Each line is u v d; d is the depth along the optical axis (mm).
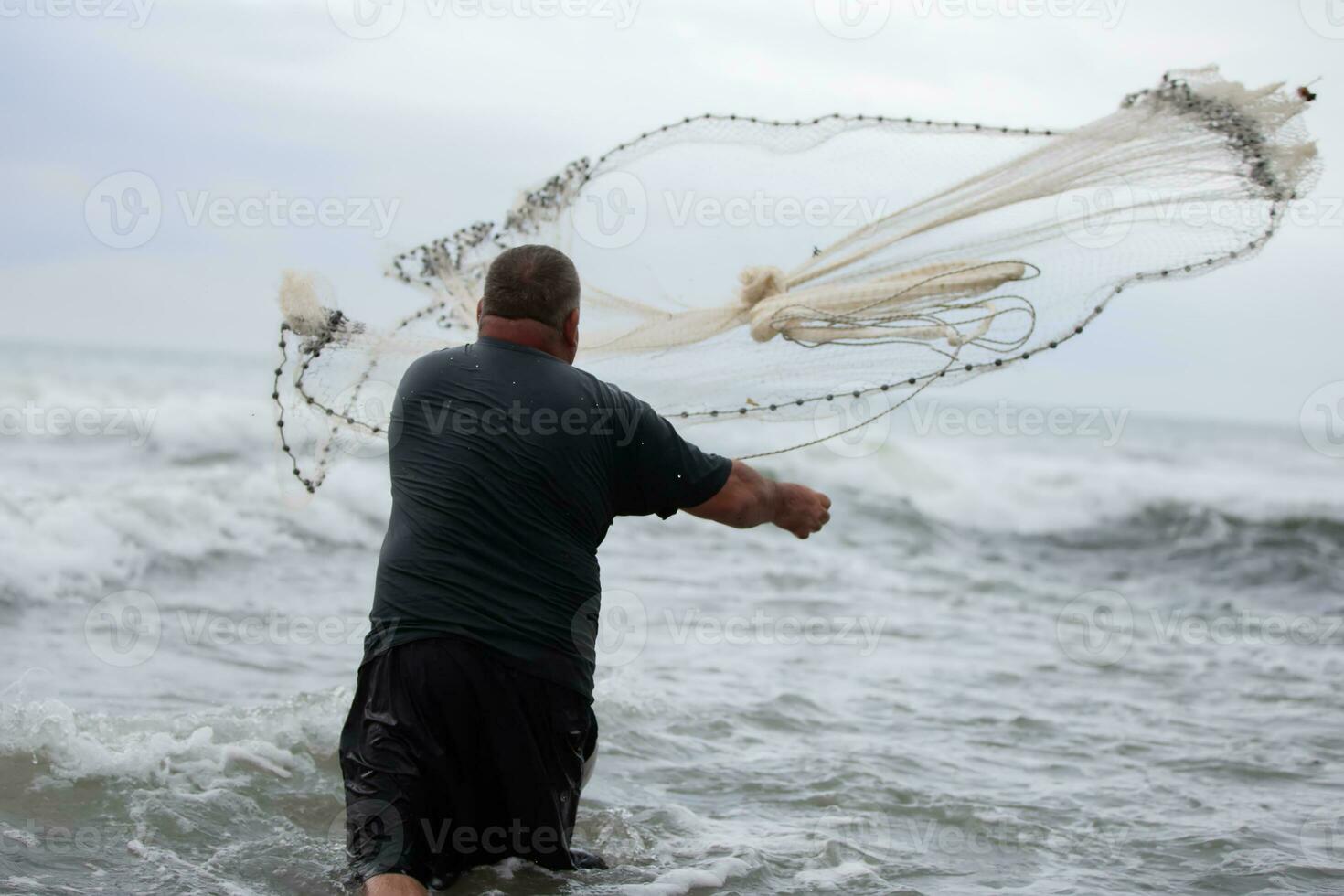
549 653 8883
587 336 11375
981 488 45281
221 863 9586
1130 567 34875
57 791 10641
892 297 10648
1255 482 53906
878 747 14648
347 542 24922
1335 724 16766
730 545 30938
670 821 11609
